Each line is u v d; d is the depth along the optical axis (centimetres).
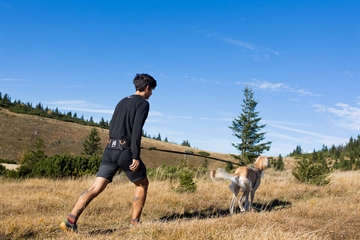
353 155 5647
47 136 8144
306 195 981
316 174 1195
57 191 927
